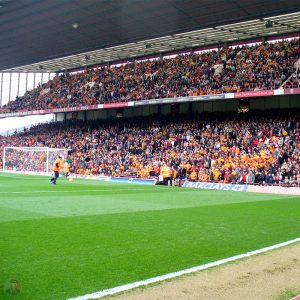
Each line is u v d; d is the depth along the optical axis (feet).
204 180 91.20
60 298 15.81
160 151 113.50
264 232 32.48
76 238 27.45
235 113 118.52
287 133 96.17
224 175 89.20
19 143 162.30
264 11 96.43
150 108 142.72
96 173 118.32
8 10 104.17
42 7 102.12
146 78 136.15
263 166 85.92
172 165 101.60
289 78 99.96
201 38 124.36
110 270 19.99
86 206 46.34
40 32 122.62
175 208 47.14
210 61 125.59
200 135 112.57
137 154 118.52
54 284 17.51
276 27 110.63
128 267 20.66
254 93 100.94
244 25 108.99
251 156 92.22
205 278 19.04
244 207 50.67
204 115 123.54
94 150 130.00
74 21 111.45
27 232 29.04
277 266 21.76
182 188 85.15
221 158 95.50
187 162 99.25
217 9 96.22
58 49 143.13
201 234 30.60
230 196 67.05
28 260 21.25
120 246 25.50
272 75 104.88
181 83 122.83
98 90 146.10
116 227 32.37
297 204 56.39
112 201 53.11
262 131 100.99
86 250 24.04
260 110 115.96
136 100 126.62
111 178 110.22
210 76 119.24
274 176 82.17
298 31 115.14
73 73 178.81
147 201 54.65
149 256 23.15
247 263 22.26
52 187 74.79
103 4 97.76
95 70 161.79
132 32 119.34
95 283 17.83
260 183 82.48
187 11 98.73
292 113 107.65
